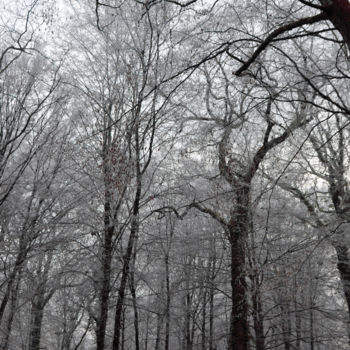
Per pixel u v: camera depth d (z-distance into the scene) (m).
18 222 8.73
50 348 20.88
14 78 7.62
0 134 6.54
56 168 8.52
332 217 10.47
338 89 8.57
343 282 11.17
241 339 9.88
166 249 14.29
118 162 8.77
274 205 13.11
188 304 15.66
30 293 10.96
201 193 12.32
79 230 12.25
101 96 9.63
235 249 10.66
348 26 3.31
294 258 10.65
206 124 10.51
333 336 11.57
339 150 10.39
